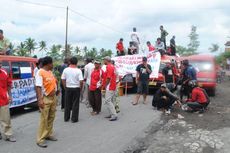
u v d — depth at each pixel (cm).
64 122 1053
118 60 1675
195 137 941
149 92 1702
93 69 1172
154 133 970
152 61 1616
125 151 797
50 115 832
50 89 804
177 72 1596
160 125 1051
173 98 1226
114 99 1132
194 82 1281
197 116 1184
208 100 1252
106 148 802
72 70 1036
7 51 1327
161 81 1585
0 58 1118
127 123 1049
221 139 925
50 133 848
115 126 1008
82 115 1162
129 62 1664
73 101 1051
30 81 1253
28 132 931
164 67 1530
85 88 1401
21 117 1156
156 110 1252
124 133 934
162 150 842
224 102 1530
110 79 1070
